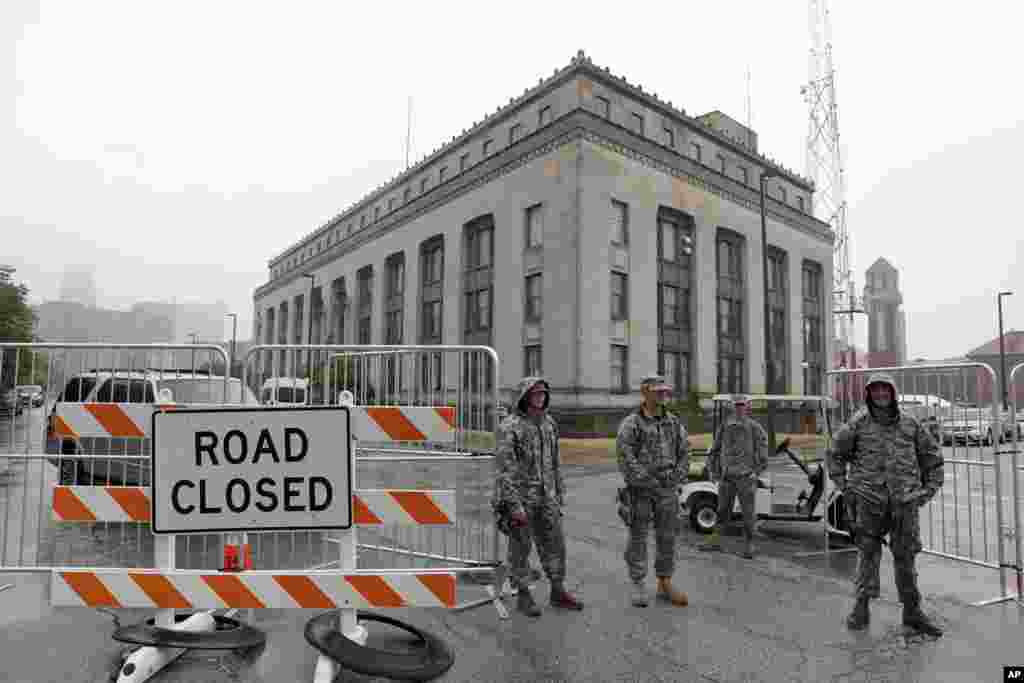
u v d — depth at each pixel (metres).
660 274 27.55
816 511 7.43
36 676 3.61
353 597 3.87
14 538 6.93
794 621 4.68
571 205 24.33
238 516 3.88
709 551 6.95
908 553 4.50
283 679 3.65
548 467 4.90
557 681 3.64
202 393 5.11
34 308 35.66
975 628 4.57
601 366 24.30
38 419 4.85
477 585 5.43
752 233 32.53
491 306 28.27
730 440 6.81
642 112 29.41
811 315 37.06
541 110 28.64
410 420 4.27
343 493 3.94
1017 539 5.29
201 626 4.24
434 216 32.59
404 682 3.60
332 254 44.94
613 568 6.20
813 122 48.41
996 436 5.48
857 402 6.75
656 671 3.79
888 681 3.68
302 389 5.25
